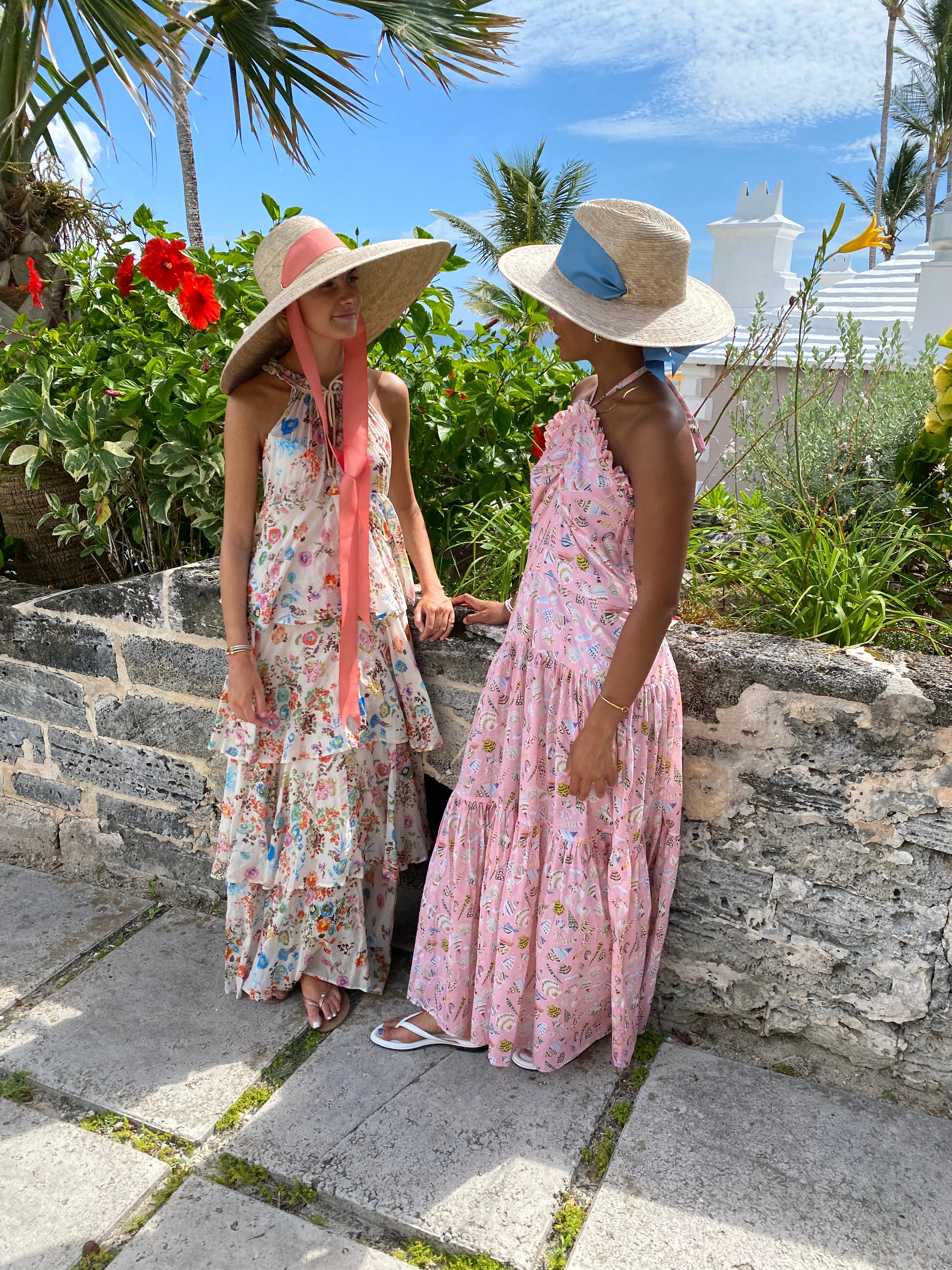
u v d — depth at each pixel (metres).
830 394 2.92
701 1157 1.81
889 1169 1.78
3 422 2.59
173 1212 1.72
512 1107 1.95
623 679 1.65
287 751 2.06
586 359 1.67
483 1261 1.62
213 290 2.62
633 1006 1.98
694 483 1.58
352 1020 2.23
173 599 2.43
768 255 7.10
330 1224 1.71
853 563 2.22
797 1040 2.06
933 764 1.74
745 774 1.93
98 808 2.83
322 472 1.93
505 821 1.91
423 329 2.85
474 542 2.74
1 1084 2.04
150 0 3.94
